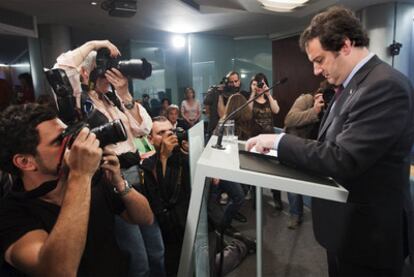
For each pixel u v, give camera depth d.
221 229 1.80
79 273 0.85
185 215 1.50
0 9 3.46
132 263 1.32
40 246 0.69
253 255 2.16
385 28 3.84
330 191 0.60
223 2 3.83
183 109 4.65
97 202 0.94
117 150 1.15
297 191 0.61
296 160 0.73
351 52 0.86
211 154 0.78
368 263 0.87
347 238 0.89
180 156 1.49
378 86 0.77
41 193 0.78
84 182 0.70
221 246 1.75
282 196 3.21
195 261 0.71
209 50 5.73
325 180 0.66
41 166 0.77
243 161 0.71
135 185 1.41
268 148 0.78
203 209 0.74
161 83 6.00
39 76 4.48
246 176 0.63
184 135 1.49
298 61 5.46
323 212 0.96
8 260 0.71
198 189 0.65
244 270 1.99
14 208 0.76
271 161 0.76
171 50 6.02
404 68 3.95
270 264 2.04
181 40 5.58
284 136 0.77
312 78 5.28
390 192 0.83
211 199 1.88
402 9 3.83
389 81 0.76
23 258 0.68
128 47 5.79
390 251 0.85
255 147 0.82
